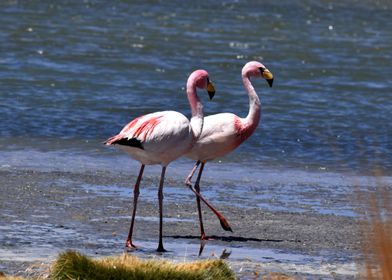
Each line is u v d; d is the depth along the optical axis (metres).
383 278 7.11
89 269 8.62
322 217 12.88
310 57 33.25
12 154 16.55
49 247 10.44
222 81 27.53
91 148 17.55
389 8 50.28
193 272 8.71
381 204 8.15
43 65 28.11
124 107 22.75
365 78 29.22
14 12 39.94
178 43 34.69
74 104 22.58
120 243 10.95
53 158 16.38
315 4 50.09
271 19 43.44
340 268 10.20
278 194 14.37
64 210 12.44
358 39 38.53
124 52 31.83
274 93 25.67
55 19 38.94
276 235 11.77
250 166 16.72
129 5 44.75
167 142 11.02
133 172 15.42
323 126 21.31
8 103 22.02
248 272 9.76
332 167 16.98
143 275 8.59
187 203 13.41
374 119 22.59
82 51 31.44
